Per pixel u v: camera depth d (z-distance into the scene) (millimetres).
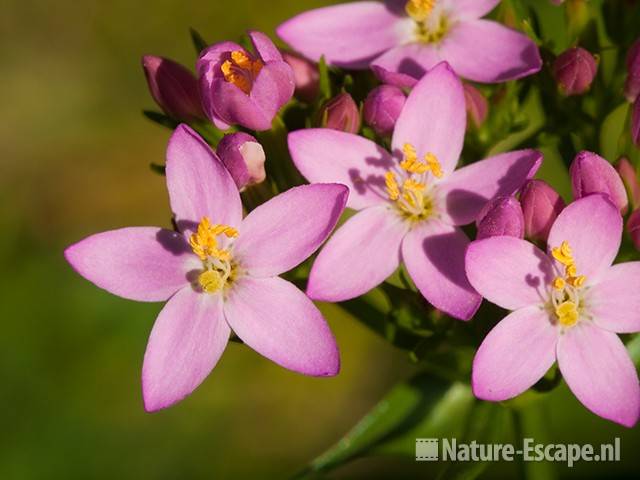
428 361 71
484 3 72
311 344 63
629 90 71
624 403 62
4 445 101
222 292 64
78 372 103
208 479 103
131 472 102
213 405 104
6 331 103
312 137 65
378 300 74
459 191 66
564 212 62
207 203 65
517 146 75
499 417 72
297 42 73
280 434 104
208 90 67
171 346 63
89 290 104
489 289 62
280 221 64
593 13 76
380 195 66
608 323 63
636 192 68
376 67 69
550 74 73
